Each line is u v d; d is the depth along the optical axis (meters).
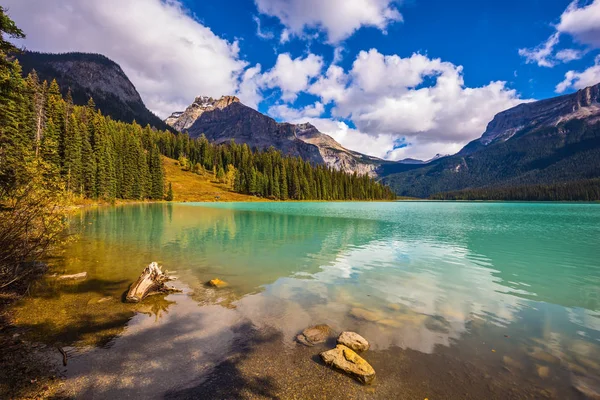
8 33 16.11
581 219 55.00
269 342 8.30
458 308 11.30
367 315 10.36
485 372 7.11
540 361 7.65
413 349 8.13
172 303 11.18
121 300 11.34
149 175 110.94
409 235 31.61
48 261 17.14
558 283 14.87
